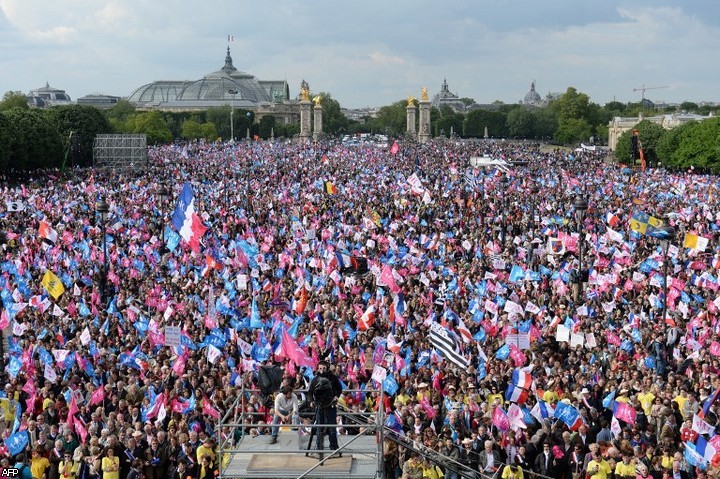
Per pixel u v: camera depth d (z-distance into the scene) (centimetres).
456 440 4041
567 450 4038
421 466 3844
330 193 14412
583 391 4466
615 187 15712
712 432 3862
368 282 7569
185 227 5978
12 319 6206
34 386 4694
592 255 8994
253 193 15075
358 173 19150
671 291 6881
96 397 4434
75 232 10225
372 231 10425
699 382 4681
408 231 10412
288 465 2725
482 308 6431
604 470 3812
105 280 7531
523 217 12175
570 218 11744
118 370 4909
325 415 2888
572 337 5516
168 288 7219
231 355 5331
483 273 7881
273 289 7025
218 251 8831
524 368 4791
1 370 5422
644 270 7869
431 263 8206
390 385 4600
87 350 5203
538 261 8625
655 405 4325
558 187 16100
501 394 4662
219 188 15638
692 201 14050
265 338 5312
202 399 4338
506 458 4053
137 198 14200
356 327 6219
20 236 10212
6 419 4472
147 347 5509
